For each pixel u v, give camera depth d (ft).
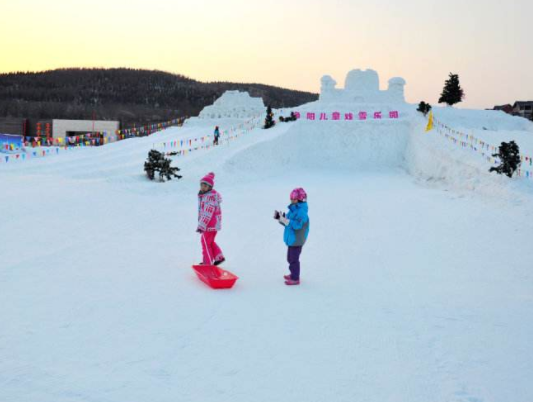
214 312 19.84
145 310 19.56
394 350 16.96
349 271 27.71
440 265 29.71
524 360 16.47
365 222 44.16
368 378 14.84
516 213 46.62
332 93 112.57
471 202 54.70
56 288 21.44
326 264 29.17
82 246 29.55
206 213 25.79
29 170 67.67
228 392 13.56
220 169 71.61
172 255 29.07
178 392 13.39
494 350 17.21
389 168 92.84
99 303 19.95
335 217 46.29
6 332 16.53
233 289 23.24
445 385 14.57
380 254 32.30
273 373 14.85
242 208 49.75
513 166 57.93
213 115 120.37
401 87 112.57
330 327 18.84
